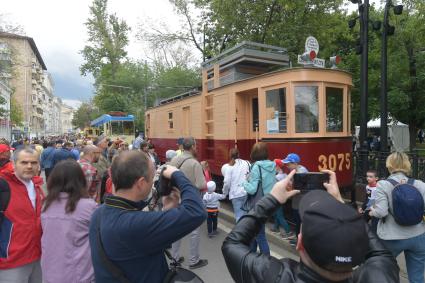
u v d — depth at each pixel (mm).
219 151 9742
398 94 15844
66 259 2850
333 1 16547
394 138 22484
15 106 51656
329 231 1253
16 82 67562
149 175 2105
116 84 37344
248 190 5227
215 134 9969
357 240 1249
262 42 16469
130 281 1934
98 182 6082
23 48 67375
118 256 1918
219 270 5461
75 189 2973
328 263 1259
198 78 32344
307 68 7340
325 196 1427
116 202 2055
